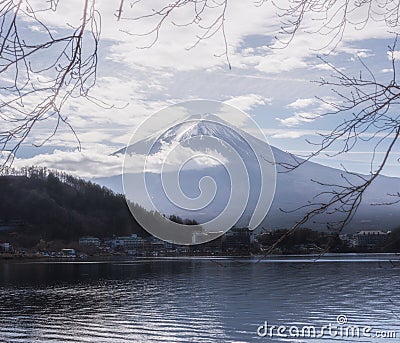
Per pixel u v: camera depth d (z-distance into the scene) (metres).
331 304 37.00
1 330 30.95
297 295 42.97
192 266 81.25
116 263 88.38
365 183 3.34
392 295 41.25
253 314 33.94
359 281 53.19
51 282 58.81
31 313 37.34
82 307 39.88
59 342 27.53
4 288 53.34
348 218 3.40
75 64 2.88
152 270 74.62
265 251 3.84
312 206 3.51
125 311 37.31
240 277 60.62
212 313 34.97
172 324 31.42
